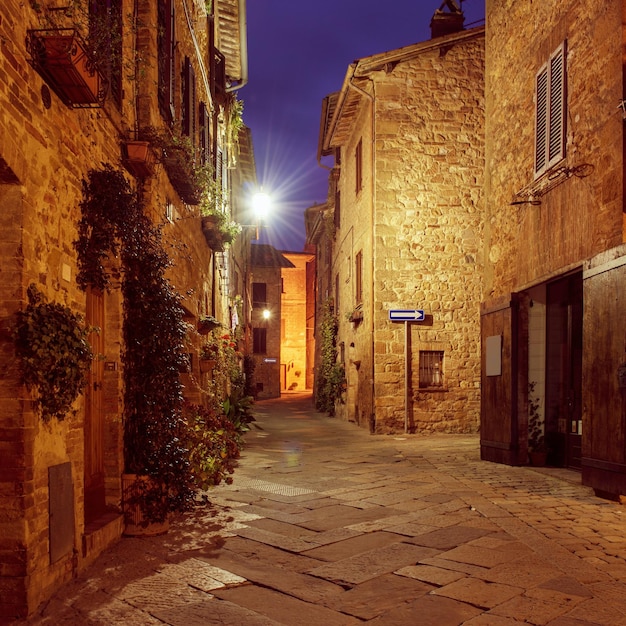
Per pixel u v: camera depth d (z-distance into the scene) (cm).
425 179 1427
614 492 611
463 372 1416
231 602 375
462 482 744
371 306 1427
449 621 340
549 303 892
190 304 862
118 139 546
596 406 643
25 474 353
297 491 701
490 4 1022
